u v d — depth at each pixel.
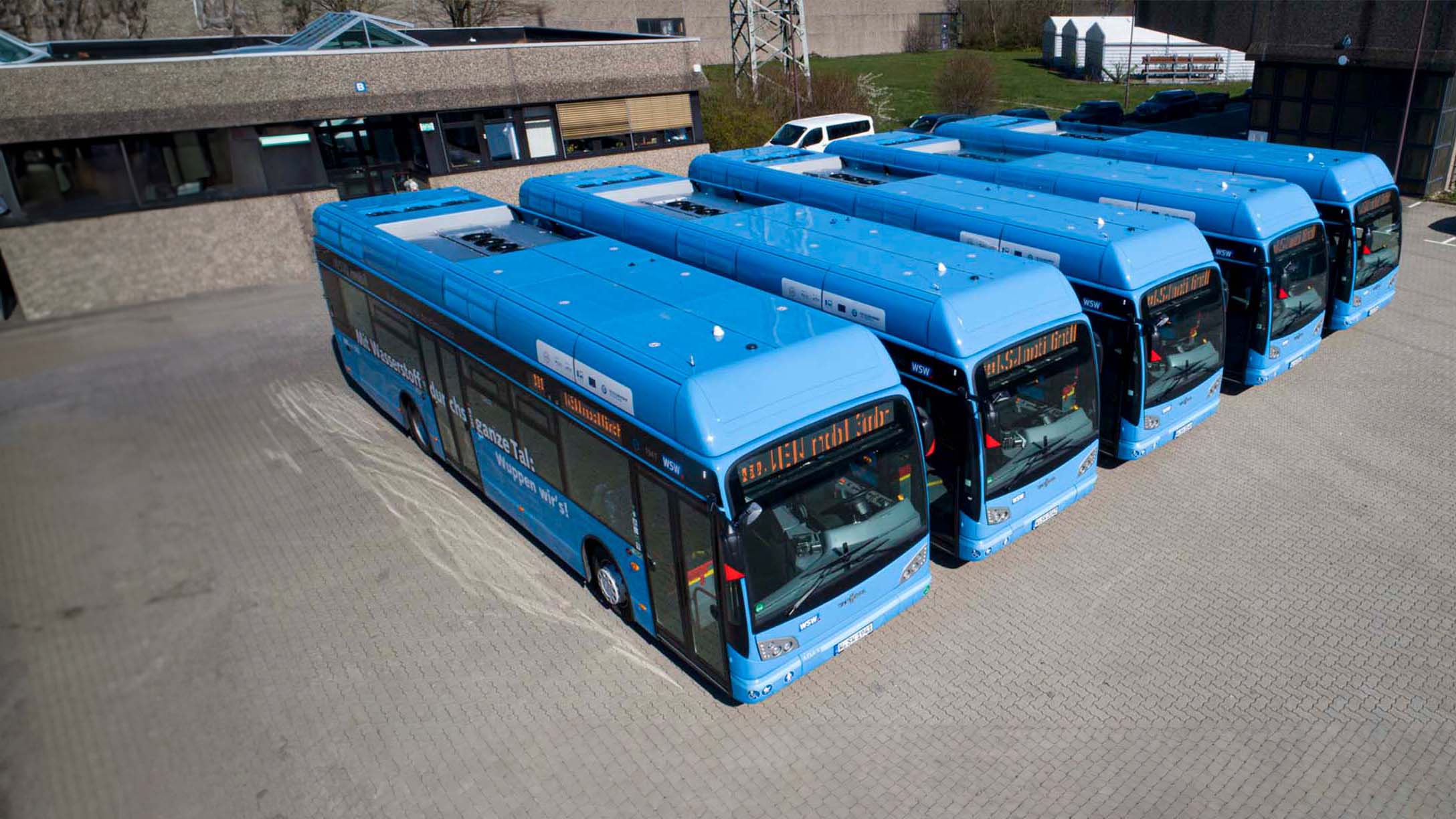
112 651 7.96
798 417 6.40
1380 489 9.88
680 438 6.30
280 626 8.24
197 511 10.20
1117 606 8.22
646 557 7.12
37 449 11.66
